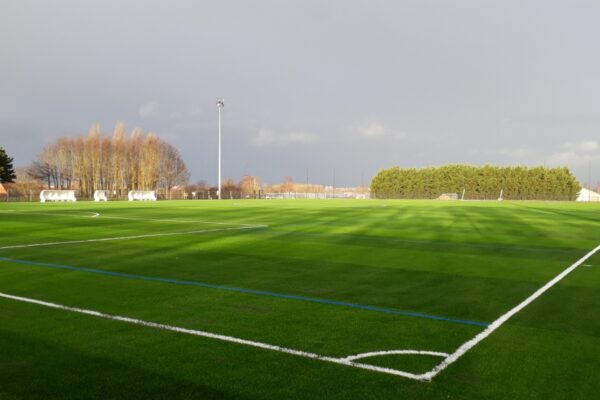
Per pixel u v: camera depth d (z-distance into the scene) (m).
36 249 11.40
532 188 77.12
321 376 4.05
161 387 3.82
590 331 5.40
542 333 5.30
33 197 52.91
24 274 8.37
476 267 9.60
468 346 4.85
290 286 7.61
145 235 14.52
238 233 15.40
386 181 86.19
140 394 3.70
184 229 16.53
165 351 4.61
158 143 74.94
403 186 84.75
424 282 8.06
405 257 10.79
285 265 9.57
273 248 11.99
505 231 17.03
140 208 30.75
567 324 5.67
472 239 14.46
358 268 9.33
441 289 7.53
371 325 5.53
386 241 13.72
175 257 10.42
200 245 12.39
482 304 6.59
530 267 9.67
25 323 5.46
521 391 3.81
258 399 3.63
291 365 4.29
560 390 3.83
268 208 32.12
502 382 3.98
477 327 5.51
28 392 3.72
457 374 4.13
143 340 4.92
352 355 4.55
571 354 4.65
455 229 17.59
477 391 3.80
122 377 4.00
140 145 73.31
